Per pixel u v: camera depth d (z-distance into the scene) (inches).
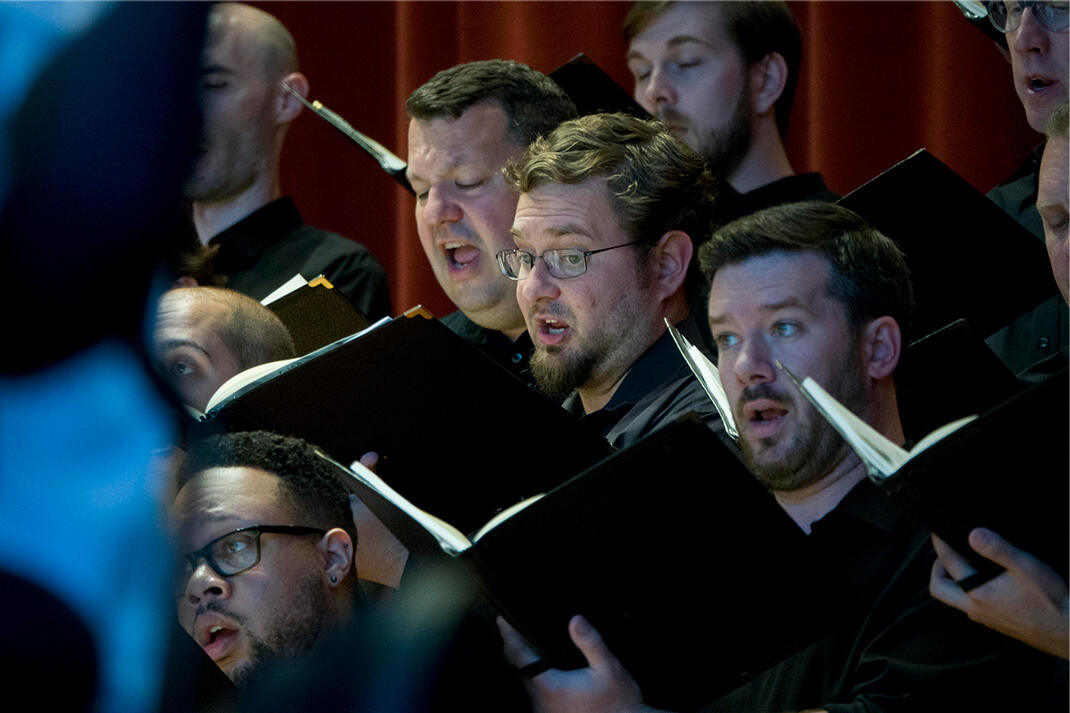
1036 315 239.1
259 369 201.0
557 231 223.1
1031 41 237.9
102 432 96.8
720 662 149.4
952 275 214.2
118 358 94.0
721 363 175.8
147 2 85.6
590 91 275.3
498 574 141.2
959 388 181.5
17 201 85.7
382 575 220.1
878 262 175.3
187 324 231.5
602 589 145.0
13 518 97.9
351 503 220.5
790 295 170.7
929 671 149.5
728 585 145.2
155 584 104.5
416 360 184.4
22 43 85.7
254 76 342.3
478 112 264.1
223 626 183.6
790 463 169.9
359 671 143.9
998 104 351.9
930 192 209.6
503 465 187.0
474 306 269.1
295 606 185.6
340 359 183.3
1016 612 137.2
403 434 189.9
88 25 85.4
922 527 161.8
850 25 361.1
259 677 179.5
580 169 223.8
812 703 162.4
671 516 141.2
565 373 225.6
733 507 140.5
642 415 215.0
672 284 227.3
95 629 100.8
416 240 405.7
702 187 232.1
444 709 142.1
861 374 172.1
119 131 85.9
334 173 409.7
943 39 354.0
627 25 324.8
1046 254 211.9
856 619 161.9
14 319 89.3
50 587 98.5
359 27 406.3
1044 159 189.2
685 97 314.0
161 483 102.7
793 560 143.1
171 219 89.6
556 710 145.9
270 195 349.1
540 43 389.7
